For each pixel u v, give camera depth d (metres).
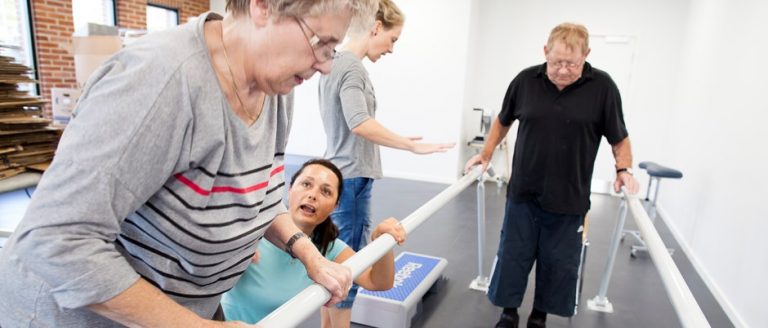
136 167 0.62
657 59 6.16
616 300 3.07
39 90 6.13
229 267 0.89
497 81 6.89
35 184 2.17
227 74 0.71
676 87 5.93
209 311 0.95
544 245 2.38
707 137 4.07
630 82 6.30
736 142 3.30
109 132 0.59
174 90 0.63
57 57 6.22
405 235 1.46
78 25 6.54
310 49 0.69
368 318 2.58
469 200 5.64
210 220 0.76
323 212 1.57
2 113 2.30
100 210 0.59
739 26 3.62
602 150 6.48
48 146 2.37
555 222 2.33
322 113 2.01
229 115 0.71
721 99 3.82
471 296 3.04
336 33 0.70
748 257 2.80
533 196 2.33
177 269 0.80
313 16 0.66
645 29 6.15
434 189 6.22
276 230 1.11
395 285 2.74
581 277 3.03
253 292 1.47
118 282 0.62
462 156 6.93
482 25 6.82
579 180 2.24
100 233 0.61
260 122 0.80
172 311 0.66
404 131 6.91
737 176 3.19
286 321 0.83
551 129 2.21
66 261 0.58
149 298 0.65
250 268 1.47
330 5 0.66
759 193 2.77
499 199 5.78
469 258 3.73
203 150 0.69
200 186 0.72
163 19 7.68
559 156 2.22
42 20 6.01
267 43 0.69
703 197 3.92
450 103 6.62
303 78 0.74
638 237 4.24
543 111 2.21
